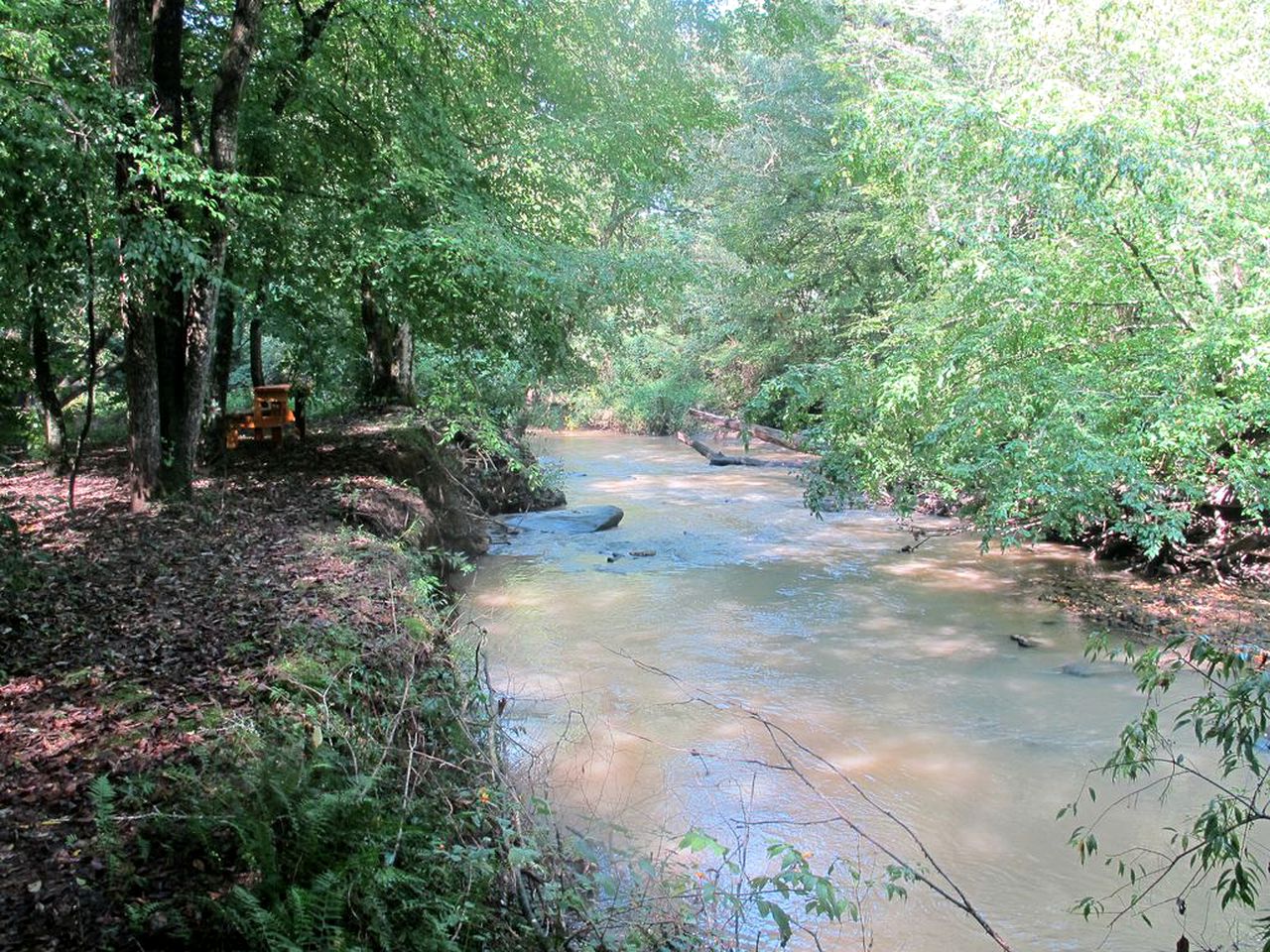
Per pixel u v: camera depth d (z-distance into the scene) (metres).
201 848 3.00
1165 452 8.20
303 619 5.59
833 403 10.13
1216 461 7.77
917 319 11.37
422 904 2.70
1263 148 7.53
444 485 12.60
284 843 2.97
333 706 4.34
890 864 4.49
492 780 4.24
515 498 15.07
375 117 11.44
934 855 4.58
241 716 4.05
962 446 8.42
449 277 10.09
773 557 11.61
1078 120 7.25
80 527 7.62
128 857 2.92
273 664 4.71
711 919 3.89
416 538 9.11
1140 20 8.30
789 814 4.98
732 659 7.61
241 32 8.03
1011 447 7.65
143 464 8.31
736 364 28.42
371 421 14.43
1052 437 7.36
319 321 14.14
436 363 15.88
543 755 5.53
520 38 11.60
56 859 2.90
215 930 2.60
